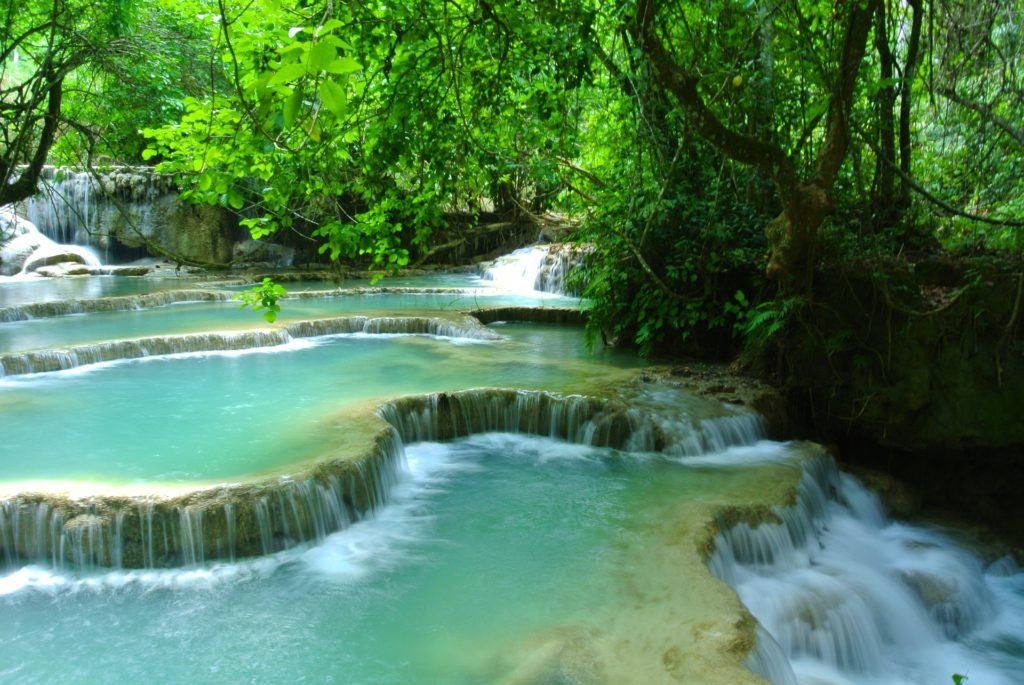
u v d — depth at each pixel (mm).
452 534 6703
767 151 7355
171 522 6082
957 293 8367
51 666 4977
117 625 5426
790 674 4992
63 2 11633
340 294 18000
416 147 7172
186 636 5301
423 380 10070
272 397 9312
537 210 19719
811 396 9492
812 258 8695
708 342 11297
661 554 6016
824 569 6828
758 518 6840
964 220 10547
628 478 7730
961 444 8594
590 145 12023
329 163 6496
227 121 6004
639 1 6562
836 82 7504
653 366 10805
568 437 8914
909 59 9633
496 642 5098
